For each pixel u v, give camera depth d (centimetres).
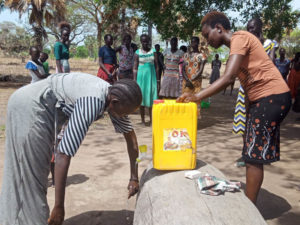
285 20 1012
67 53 673
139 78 666
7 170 224
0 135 584
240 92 395
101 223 294
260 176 274
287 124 730
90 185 374
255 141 267
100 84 211
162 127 234
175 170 241
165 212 187
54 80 226
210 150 515
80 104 203
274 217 307
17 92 226
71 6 3059
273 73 260
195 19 982
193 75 686
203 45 2481
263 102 261
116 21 2239
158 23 1005
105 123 696
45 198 237
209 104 1002
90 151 502
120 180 391
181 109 231
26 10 1709
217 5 980
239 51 247
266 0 970
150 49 664
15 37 3250
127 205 329
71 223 293
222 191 203
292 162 461
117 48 749
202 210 181
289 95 264
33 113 218
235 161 460
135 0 1052
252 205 196
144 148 249
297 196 351
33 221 230
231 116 831
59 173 201
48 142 228
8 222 224
